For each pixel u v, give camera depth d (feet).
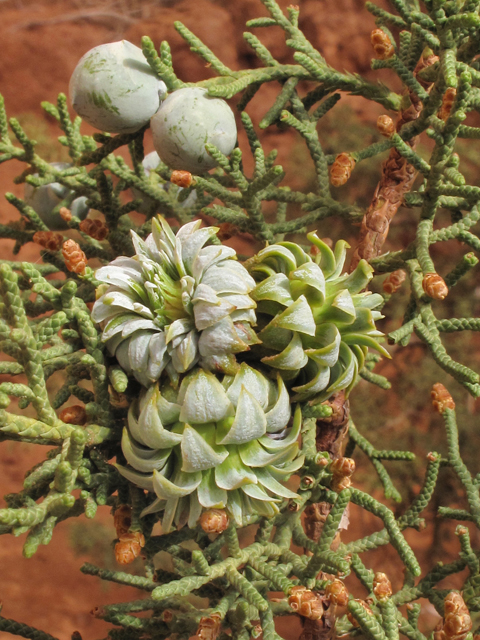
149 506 0.44
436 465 0.52
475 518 0.52
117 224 0.55
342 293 0.43
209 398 0.42
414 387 1.49
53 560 1.40
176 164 0.51
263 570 0.45
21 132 0.55
